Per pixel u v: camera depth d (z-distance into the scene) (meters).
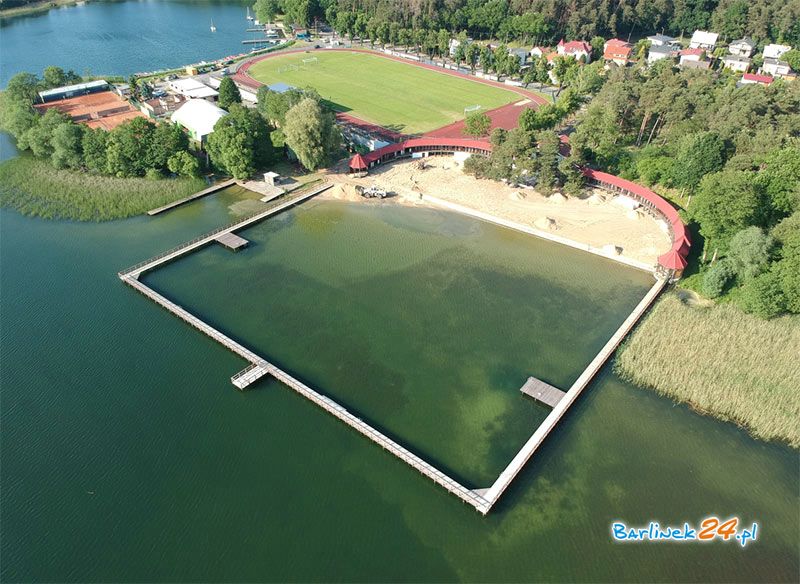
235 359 94.06
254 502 72.00
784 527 71.00
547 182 141.50
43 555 65.94
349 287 112.44
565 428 83.38
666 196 141.88
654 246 124.88
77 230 129.25
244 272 116.25
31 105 178.50
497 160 144.62
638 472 77.19
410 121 195.88
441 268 119.19
